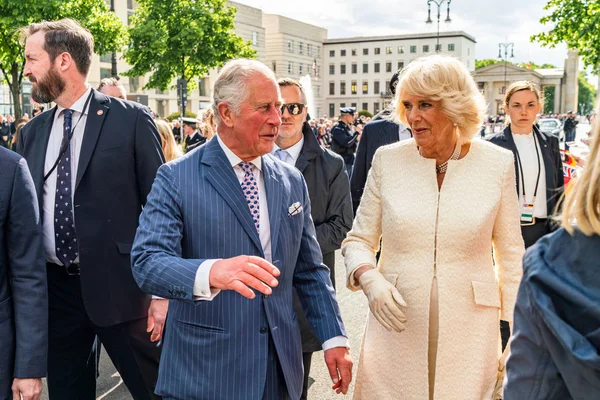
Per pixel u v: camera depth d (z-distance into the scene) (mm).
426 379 2322
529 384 1102
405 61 92125
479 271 2355
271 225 2168
